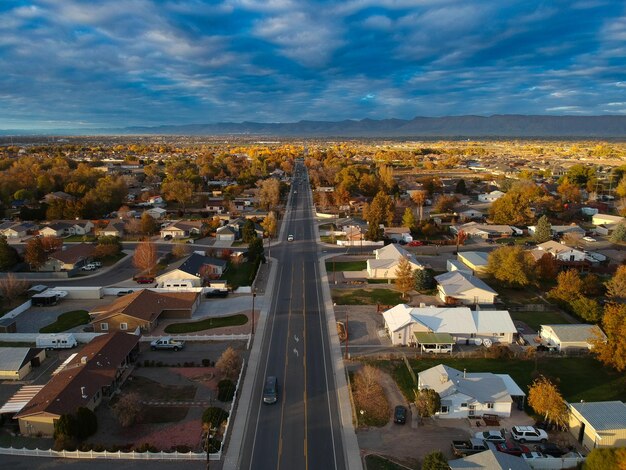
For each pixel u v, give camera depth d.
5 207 157.62
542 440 44.84
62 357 62.12
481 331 65.56
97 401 50.72
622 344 55.38
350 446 44.06
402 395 52.84
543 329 66.38
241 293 85.38
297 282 91.25
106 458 42.16
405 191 191.62
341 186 180.25
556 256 101.88
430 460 37.69
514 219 137.75
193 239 125.38
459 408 48.91
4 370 56.41
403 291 83.62
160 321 72.94
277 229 137.88
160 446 43.81
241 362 59.81
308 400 51.69
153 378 56.28
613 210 156.12
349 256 109.75
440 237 128.75
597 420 43.97
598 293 82.25
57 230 127.50
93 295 83.38
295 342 65.81
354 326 71.19
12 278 83.38
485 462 38.47
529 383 55.31
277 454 42.84
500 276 86.88
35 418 45.38
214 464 41.47
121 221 132.62
